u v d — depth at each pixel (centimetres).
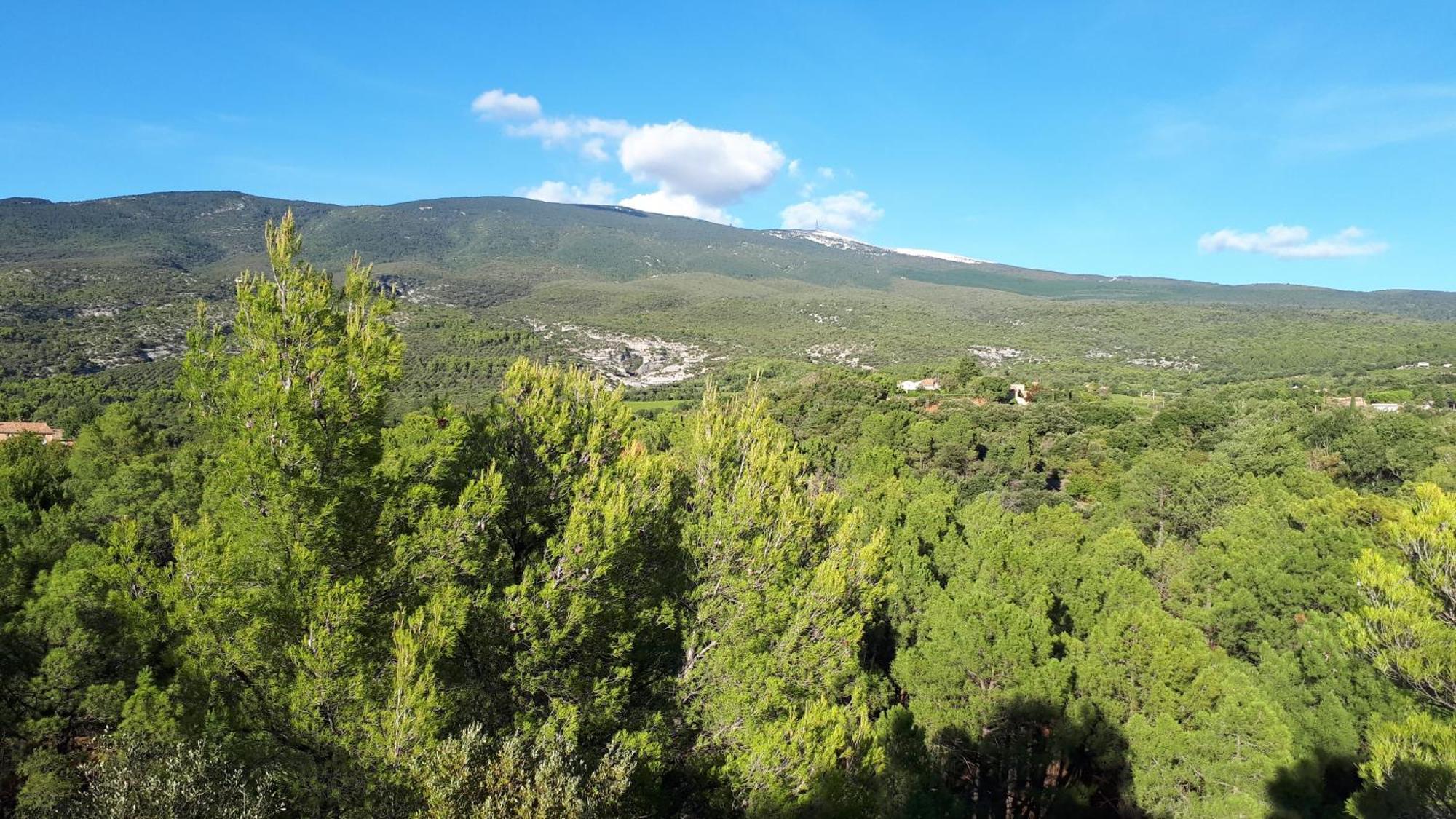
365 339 918
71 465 3038
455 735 882
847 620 1183
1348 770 1593
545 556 1031
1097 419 7331
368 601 887
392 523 958
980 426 6850
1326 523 2288
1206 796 1380
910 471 4669
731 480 1384
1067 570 2267
